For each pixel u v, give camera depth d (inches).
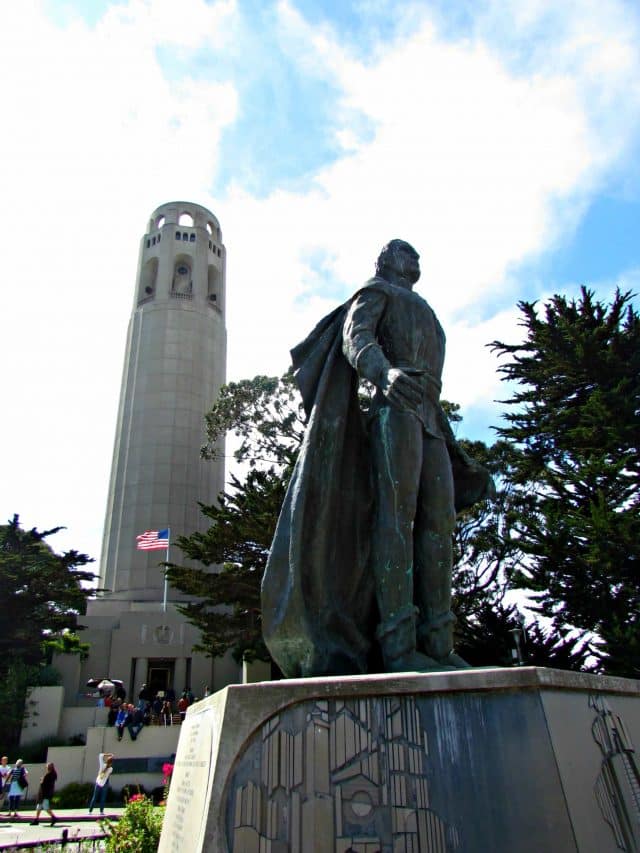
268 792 101.1
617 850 92.9
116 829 247.8
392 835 96.6
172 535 1782.7
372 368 141.5
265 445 1025.5
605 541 616.7
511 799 94.4
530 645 788.6
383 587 136.8
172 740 901.2
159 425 1909.4
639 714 116.0
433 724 102.1
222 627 902.4
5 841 473.7
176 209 2273.6
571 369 764.6
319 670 130.6
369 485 152.9
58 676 1203.2
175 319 2049.7
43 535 1222.9
